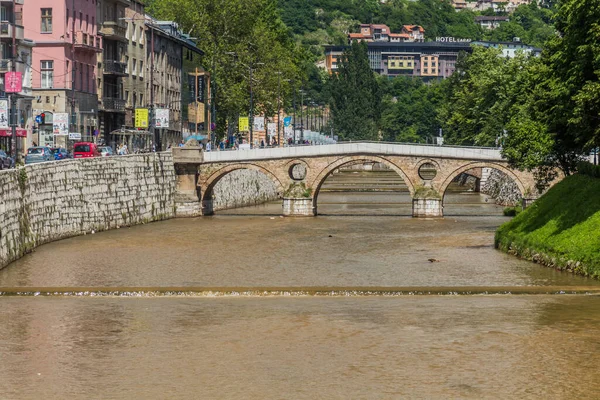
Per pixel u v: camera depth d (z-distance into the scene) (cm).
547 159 11262
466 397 5003
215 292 7612
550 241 9325
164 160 14900
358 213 16400
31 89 14412
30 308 7019
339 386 5172
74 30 15362
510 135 11562
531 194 15525
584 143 10038
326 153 15712
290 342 6031
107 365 5547
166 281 8481
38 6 15100
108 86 17250
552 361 5612
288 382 5238
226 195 17312
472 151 15588
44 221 10781
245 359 5666
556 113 9875
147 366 5525
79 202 11862
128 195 13450
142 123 15175
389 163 15712
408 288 7719
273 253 10575
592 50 9062
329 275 8875
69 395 5031
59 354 5759
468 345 5953
